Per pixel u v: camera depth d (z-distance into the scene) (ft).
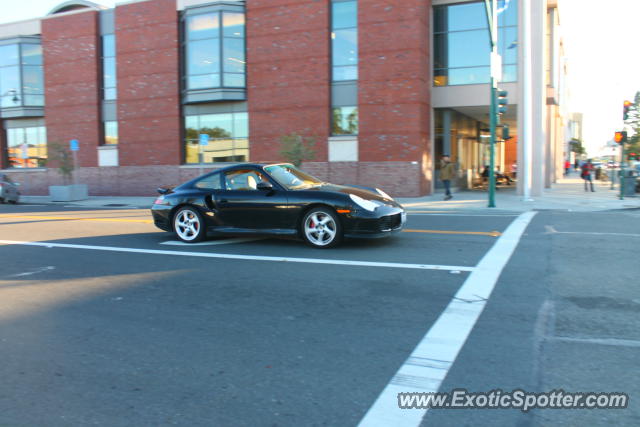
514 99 65.00
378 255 24.48
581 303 16.38
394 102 63.31
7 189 71.67
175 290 19.16
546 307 16.01
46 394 11.03
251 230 27.81
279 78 69.26
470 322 14.80
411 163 62.95
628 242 27.30
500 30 64.90
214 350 13.25
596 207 49.70
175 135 77.25
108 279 21.21
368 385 11.05
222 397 10.66
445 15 66.80
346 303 16.92
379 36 63.46
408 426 9.41
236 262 23.61
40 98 89.04
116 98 81.87
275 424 9.55
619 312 15.43
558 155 114.01
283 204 26.73
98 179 83.92
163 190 31.12
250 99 71.36
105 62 83.46
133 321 15.76
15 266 24.31
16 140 93.20
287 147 61.21
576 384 10.91
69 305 17.61
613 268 21.15
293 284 19.45
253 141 71.61
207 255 25.48
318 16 66.44
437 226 35.19
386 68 63.41
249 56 71.00
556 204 52.85
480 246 26.63
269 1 69.10
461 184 78.84
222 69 71.92
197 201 28.96
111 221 42.80
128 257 25.68
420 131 63.05
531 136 60.23
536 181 63.10
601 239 28.40
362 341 13.58
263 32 69.82
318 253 25.20
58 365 12.55
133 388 11.20
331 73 67.21
